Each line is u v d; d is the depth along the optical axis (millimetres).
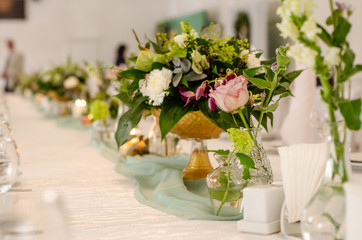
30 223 538
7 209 544
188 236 942
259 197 946
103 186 1478
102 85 3324
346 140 744
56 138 2908
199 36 1472
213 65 1373
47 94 4734
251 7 9734
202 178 1471
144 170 1639
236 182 1066
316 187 903
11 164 1173
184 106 1362
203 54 1372
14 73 12156
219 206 1074
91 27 14250
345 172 747
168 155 1926
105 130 2510
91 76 3443
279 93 1254
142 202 1244
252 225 947
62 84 4508
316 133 1979
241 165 1073
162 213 1134
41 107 5402
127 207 1201
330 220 747
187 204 1166
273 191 953
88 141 2750
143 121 2879
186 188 1333
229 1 10891
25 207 545
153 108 1458
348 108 705
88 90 3523
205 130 1456
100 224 1045
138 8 14359
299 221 920
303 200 906
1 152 1165
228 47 1374
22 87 8570
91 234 972
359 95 3576
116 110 2525
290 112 2006
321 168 907
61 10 14148
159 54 1400
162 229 997
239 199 1070
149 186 1451
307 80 1944
